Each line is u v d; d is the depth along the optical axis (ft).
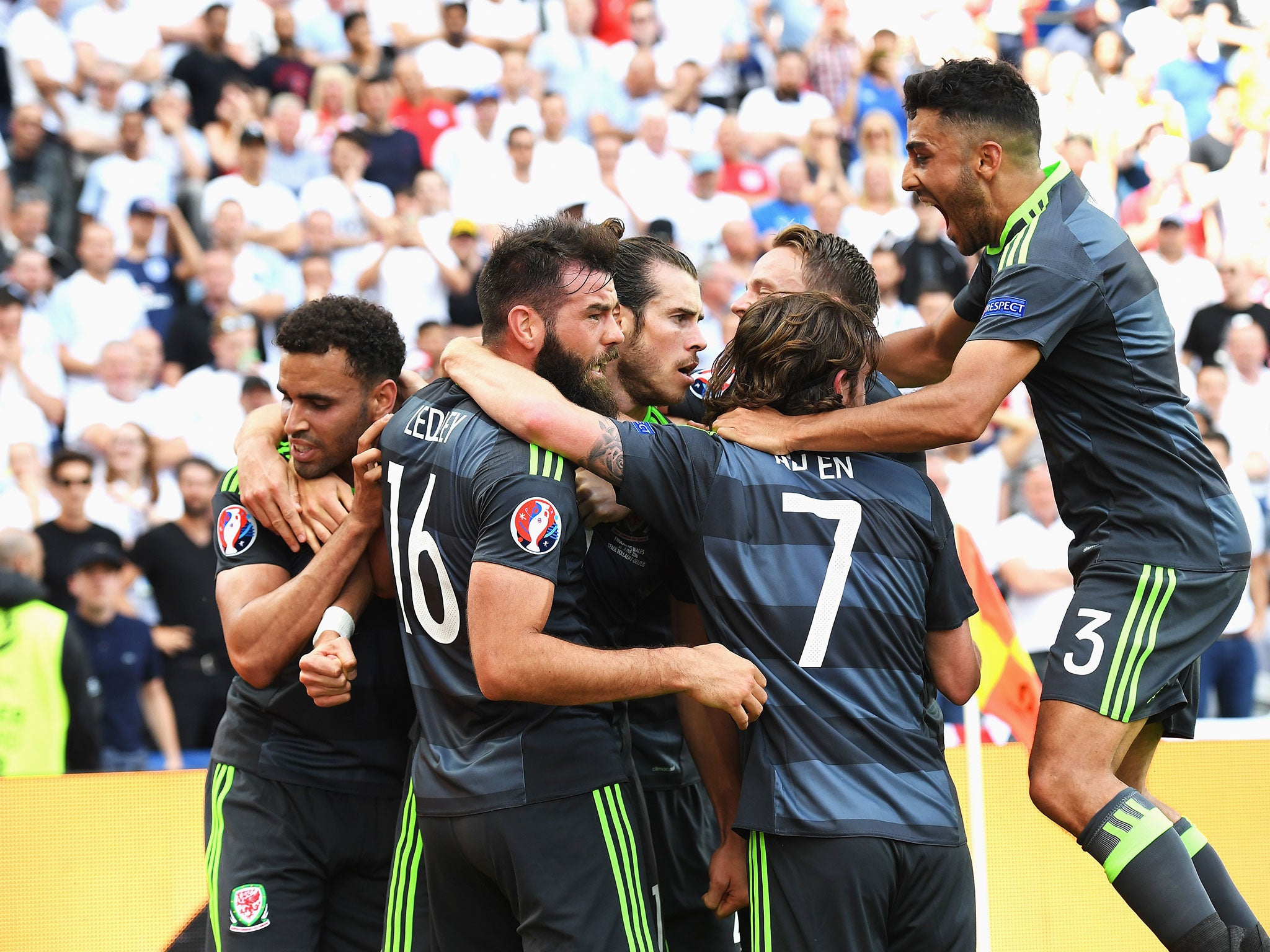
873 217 88.79
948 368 35.35
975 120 29.27
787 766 24.53
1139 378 29.17
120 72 84.84
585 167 89.15
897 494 25.98
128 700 55.77
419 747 25.84
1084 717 28.50
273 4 92.07
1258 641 71.05
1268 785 42.04
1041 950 40.40
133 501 66.49
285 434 30.27
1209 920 27.20
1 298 69.51
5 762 48.03
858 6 106.83
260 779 28.27
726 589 25.18
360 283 80.12
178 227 78.74
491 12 97.40
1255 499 71.67
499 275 26.22
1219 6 107.65
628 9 102.94
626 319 29.32
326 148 84.58
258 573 28.09
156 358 72.02
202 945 39.27
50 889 38.88
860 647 24.98
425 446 25.81
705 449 25.62
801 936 24.09
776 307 26.71
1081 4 111.45
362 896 28.91
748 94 102.27
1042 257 28.73
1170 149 98.94
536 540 23.88
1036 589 61.46
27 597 49.78
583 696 23.66
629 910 24.45
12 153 78.07
